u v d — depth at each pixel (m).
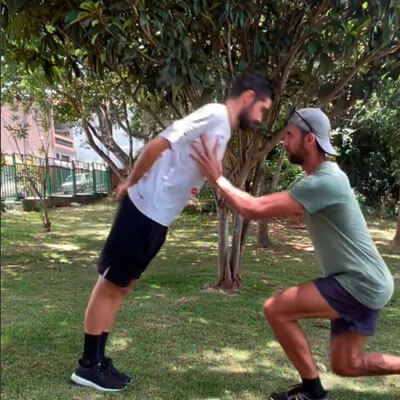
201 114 2.31
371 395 2.61
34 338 3.35
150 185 2.45
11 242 7.88
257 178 4.77
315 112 2.25
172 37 3.32
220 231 4.80
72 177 16.03
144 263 2.55
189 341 3.37
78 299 4.45
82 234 8.99
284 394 2.49
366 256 2.18
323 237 2.21
